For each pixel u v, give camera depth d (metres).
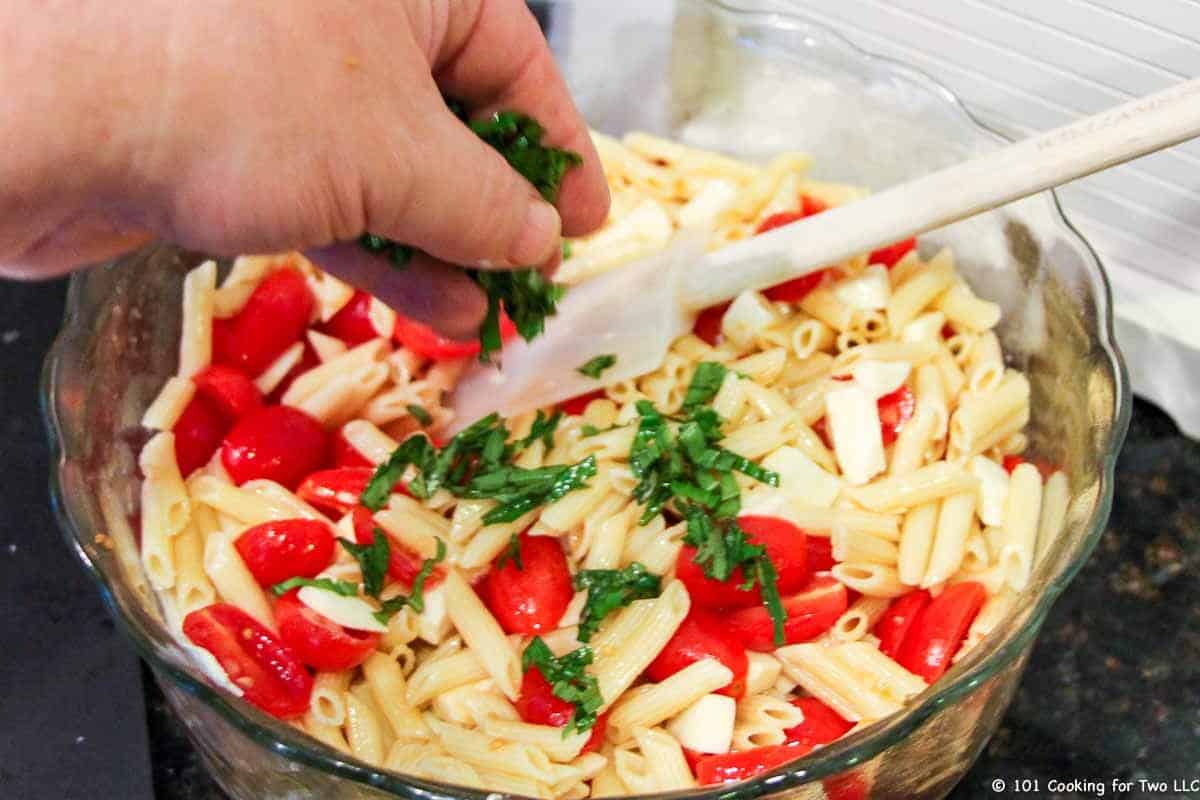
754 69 0.68
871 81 0.66
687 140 0.71
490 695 0.57
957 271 0.66
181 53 0.44
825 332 0.64
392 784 0.51
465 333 0.55
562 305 0.62
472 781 0.55
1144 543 0.65
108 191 0.46
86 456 0.59
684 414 0.62
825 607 0.58
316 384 0.63
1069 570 0.54
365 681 0.58
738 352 0.63
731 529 0.58
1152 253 0.65
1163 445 0.67
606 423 0.62
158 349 0.64
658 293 0.62
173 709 0.59
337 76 0.45
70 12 0.44
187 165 0.45
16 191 0.45
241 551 0.59
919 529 0.59
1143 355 0.66
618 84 0.70
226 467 0.61
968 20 0.63
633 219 0.65
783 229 0.61
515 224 0.49
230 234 0.47
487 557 0.58
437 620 0.58
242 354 0.64
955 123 0.65
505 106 0.54
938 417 0.61
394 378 0.63
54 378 0.59
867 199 0.60
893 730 0.52
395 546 0.59
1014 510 0.60
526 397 0.62
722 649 0.57
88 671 0.61
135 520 0.60
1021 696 0.62
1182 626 0.63
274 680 0.57
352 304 0.64
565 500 0.59
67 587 0.63
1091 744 0.61
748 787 0.51
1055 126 0.64
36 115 0.44
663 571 0.59
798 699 0.58
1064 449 0.61
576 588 0.59
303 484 0.61
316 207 0.46
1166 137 0.56
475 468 0.60
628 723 0.57
